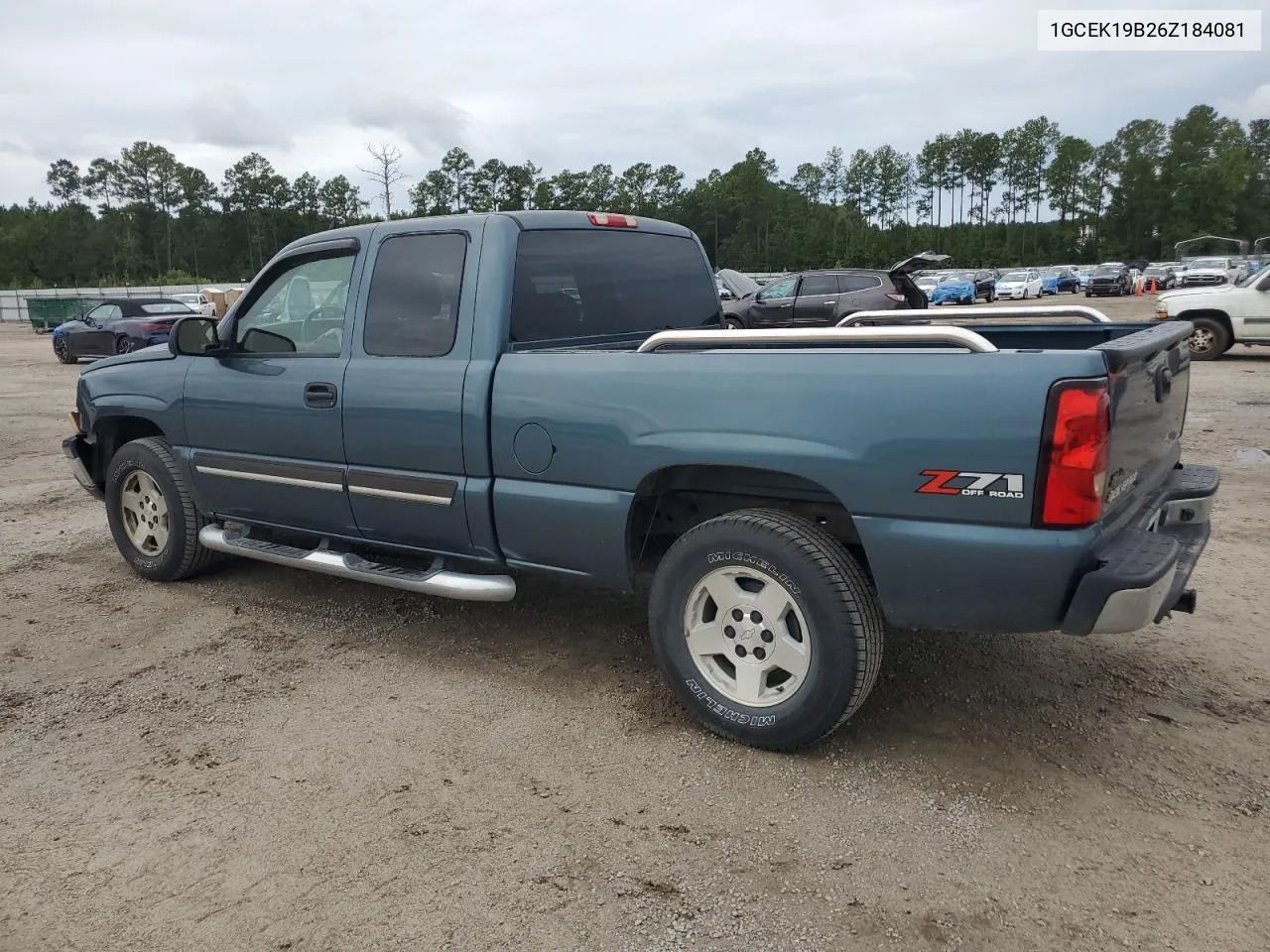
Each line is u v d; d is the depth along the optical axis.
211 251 111.31
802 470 3.07
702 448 3.22
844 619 3.06
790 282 19.23
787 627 3.24
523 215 3.99
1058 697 3.69
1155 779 3.09
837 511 3.46
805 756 3.31
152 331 20.64
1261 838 2.76
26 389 16.33
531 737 3.49
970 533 2.84
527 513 3.69
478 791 3.13
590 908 2.54
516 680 3.98
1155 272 51.81
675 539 3.88
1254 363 14.68
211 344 4.72
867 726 3.51
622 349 4.27
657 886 2.63
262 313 4.62
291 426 4.41
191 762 3.37
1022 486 2.75
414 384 3.92
